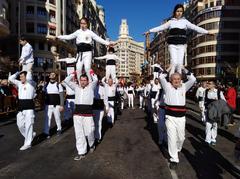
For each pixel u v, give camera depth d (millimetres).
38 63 49344
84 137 7242
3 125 12414
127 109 20484
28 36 48906
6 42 48562
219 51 65625
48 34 50719
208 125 8867
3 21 31047
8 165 6559
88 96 7168
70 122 13172
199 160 7121
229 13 64938
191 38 73562
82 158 7141
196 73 69750
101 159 7078
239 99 16562
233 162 6973
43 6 50219
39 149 8062
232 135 10531
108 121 12359
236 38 65125
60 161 6891
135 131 11000
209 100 8992
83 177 5789
